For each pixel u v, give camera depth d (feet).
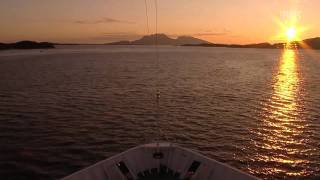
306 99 165.48
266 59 595.06
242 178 35.22
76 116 125.29
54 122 116.16
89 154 86.74
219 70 332.80
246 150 91.97
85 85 204.54
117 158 39.04
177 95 175.01
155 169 39.91
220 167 37.32
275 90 195.83
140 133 106.01
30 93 171.83
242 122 120.88
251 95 177.47
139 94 175.32
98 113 130.72
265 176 75.82
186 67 364.99
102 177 36.81
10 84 204.44
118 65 378.73
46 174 73.92
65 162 80.94
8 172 74.28
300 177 75.25
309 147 94.32
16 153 85.66
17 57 523.29
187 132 108.27
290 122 120.88
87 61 447.42
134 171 38.93
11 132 103.50
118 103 150.30
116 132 106.32
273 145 96.02
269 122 120.98
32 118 120.67
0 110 131.85
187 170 38.68
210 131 109.60
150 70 317.83
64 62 418.92
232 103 154.92
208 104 152.15
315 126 115.55
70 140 97.19
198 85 214.48
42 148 90.02
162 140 99.66
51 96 164.25
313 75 292.20
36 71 290.97
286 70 345.72
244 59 580.71
